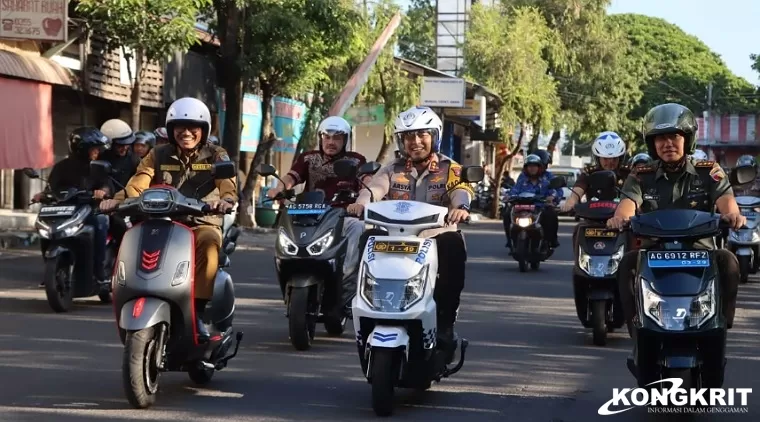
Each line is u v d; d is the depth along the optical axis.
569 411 8.08
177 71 27.89
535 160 19.62
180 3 20.94
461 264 8.05
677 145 7.61
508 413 7.98
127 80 25.22
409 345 7.61
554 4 52.16
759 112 67.31
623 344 11.47
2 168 19.89
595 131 55.12
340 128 11.48
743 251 17.86
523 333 12.12
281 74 27.59
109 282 13.38
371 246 7.67
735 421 7.77
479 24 46.53
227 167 7.89
